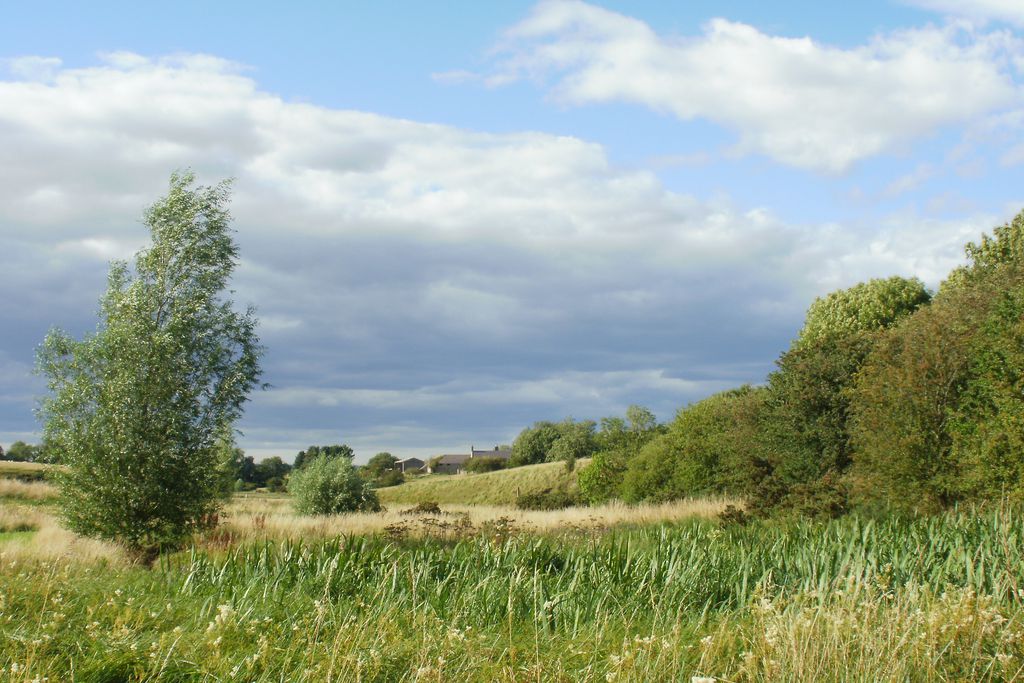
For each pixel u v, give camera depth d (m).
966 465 16.95
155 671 4.81
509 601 6.74
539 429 94.12
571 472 62.91
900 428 18.64
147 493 19.98
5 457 64.50
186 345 21.19
